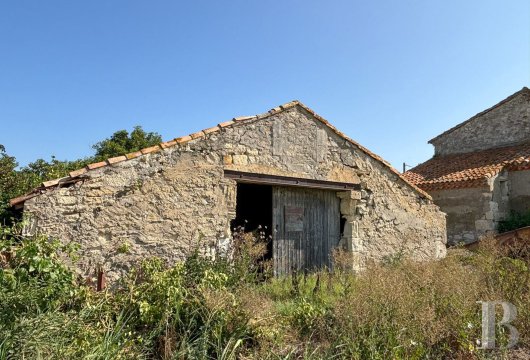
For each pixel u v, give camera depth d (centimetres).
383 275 503
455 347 429
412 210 941
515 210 1312
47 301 411
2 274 397
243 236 693
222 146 680
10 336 335
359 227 851
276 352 408
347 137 840
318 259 819
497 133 1558
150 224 603
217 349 397
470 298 461
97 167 568
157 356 412
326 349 407
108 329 400
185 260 621
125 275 572
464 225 1293
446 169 1495
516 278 514
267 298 579
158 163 618
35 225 522
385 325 412
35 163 1105
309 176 782
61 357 341
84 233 554
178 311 437
